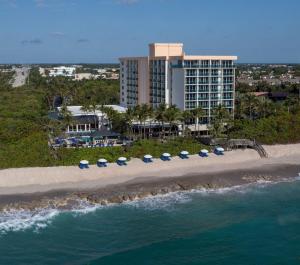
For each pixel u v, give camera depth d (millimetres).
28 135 131000
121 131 139500
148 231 81750
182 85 153625
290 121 156000
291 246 75750
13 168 110250
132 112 136875
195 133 152250
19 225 83500
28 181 104438
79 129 149500
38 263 70000
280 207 94438
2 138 127625
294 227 83688
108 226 83688
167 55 166875
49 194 97250
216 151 129625
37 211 89812
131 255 72312
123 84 191000
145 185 104125
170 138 139625
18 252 73438
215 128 139250
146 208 92812
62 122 136375
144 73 173625
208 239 78375
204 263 69938
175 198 98875
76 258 71438
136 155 123250
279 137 146750
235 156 128625
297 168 122625
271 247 75500
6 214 87938
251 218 88000
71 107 173875
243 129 147750
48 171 108750
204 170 116562
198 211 91562
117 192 99250
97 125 151625
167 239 78250
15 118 169000
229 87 159500
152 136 146125
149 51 170750
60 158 117062
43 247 75250
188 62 152500
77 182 105500
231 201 97625
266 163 126000
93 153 120812
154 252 73375
